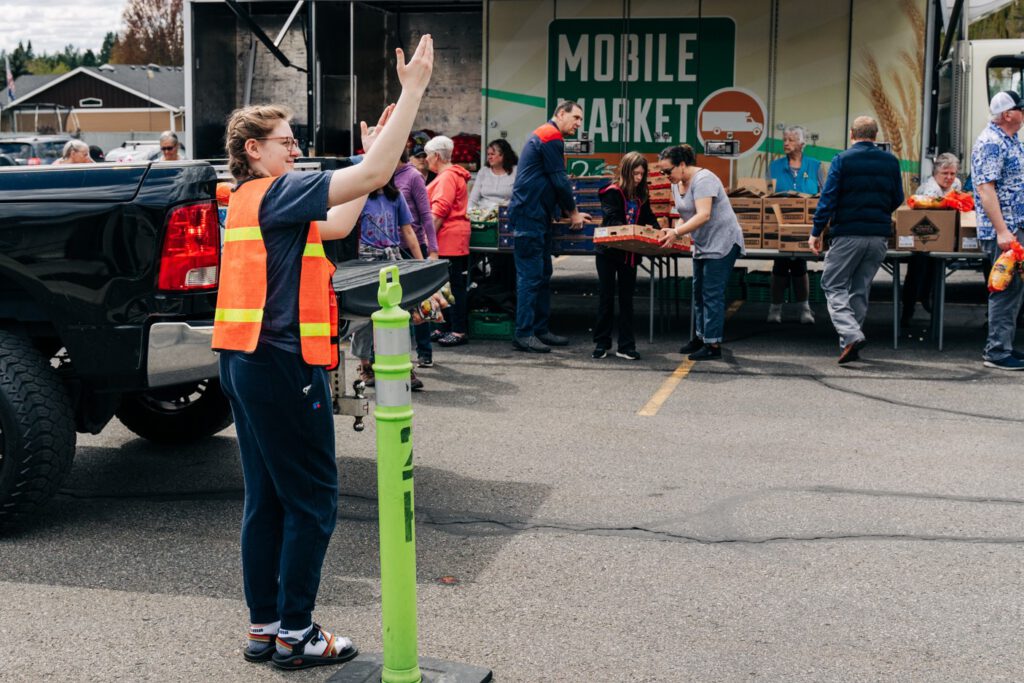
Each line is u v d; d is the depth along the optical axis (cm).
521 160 919
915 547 477
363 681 351
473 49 1412
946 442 646
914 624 400
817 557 465
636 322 1115
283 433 349
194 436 646
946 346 962
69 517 521
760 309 1204
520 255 932
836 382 813
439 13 1417
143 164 482
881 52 1077
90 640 389
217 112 1321
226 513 528
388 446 330
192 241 478
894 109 1077
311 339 347
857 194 852
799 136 1072
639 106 1136
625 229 854
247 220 347
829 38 1088
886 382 812
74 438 490
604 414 718
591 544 481
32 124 6619
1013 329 861
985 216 854
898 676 359
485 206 1052
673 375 842
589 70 1142
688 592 429
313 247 352
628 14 1128
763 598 423
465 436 663
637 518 514
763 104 1109
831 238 874
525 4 1148
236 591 434
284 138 359
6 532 495
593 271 1585
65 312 481
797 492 552
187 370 479
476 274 1054
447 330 995
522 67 1156
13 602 423
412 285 527
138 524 512
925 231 914
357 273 528
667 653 376
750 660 371
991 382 811
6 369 477
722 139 1121
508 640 386
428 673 351
